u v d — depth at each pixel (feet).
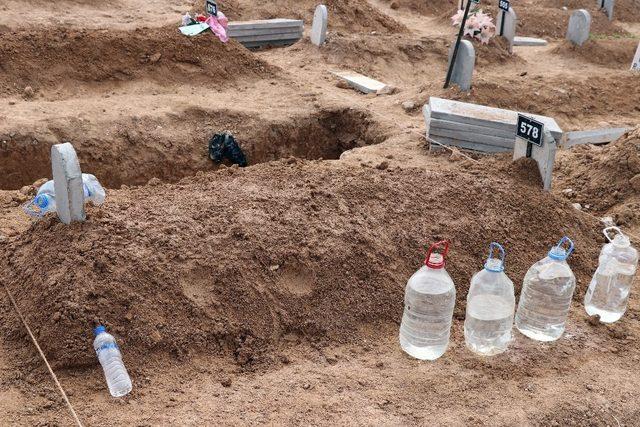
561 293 15.35
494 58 43.21
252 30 42.37
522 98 33.86
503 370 14.40
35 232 15.88
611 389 14.01
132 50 34.14
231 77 35.50
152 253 15.03
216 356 14.30
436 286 14.33
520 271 17.66
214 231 15.98
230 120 30.58
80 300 13.85
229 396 13.20
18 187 26.55
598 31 54.49
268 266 15.61
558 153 27.22
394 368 14.34
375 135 29.73
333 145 31.68
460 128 25.86
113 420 12.35
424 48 42.96
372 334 15.46
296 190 18.35
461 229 17.99
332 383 13.74
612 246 16.87
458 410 13.15
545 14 55.62
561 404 13.46
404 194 18.76
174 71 34.53
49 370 13.28
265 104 32.45
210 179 20.38
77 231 15.07
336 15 49.44
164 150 28.63
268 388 13.48
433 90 33.47
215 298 14.87
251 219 16.55
